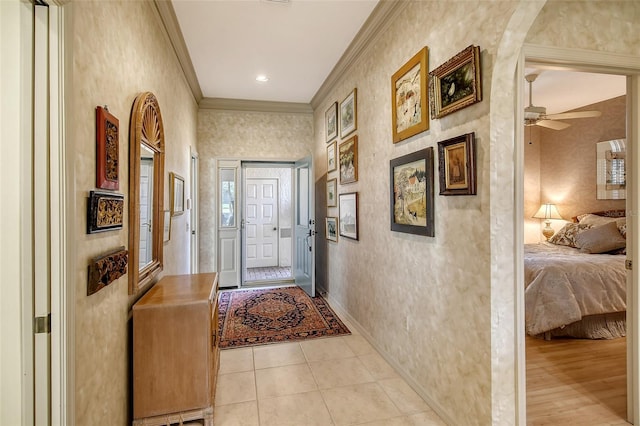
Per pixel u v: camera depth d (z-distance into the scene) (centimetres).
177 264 333
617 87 404
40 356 108
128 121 177
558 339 310
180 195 343
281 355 280
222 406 208
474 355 167
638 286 188
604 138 457
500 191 158
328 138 435
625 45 177
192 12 261
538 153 559
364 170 316
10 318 105
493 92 155
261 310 399
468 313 172
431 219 202
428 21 206
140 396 179
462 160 172
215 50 328
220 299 446
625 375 244
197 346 185
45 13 107
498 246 157
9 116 104
